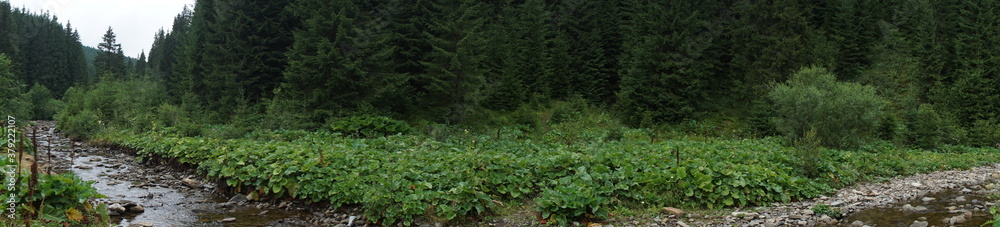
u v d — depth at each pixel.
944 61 35.44
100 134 25.08
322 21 25.09
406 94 26.91
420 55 28.28
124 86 40.50
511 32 35.47
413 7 28.38
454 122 26.62
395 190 8.62
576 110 33.19
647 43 30.80
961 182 12.88
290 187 9.64
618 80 37.16
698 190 9.34
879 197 10.40
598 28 37.84
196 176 12.83
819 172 12.12
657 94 30.31
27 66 76.50
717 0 39.00
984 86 32.22
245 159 11.09
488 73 31.20
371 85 25.05
